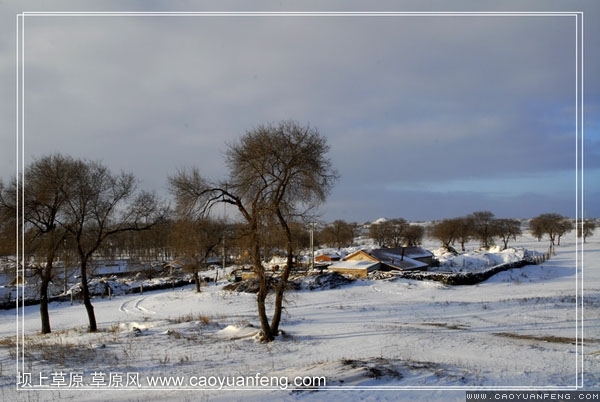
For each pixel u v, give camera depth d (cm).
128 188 3114
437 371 1339
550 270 5541
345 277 5091
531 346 1830
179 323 2728
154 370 1480
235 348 1898
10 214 2702
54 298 4803
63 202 2720
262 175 2047
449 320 2683
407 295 4116
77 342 2158
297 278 4828
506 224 11881
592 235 14488
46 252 2886
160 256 8675
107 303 4559
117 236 3219
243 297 4281
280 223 2133
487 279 5025
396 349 1802
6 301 4488
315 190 2112
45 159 2686
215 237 3578
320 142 2103
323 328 2500
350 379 1224
